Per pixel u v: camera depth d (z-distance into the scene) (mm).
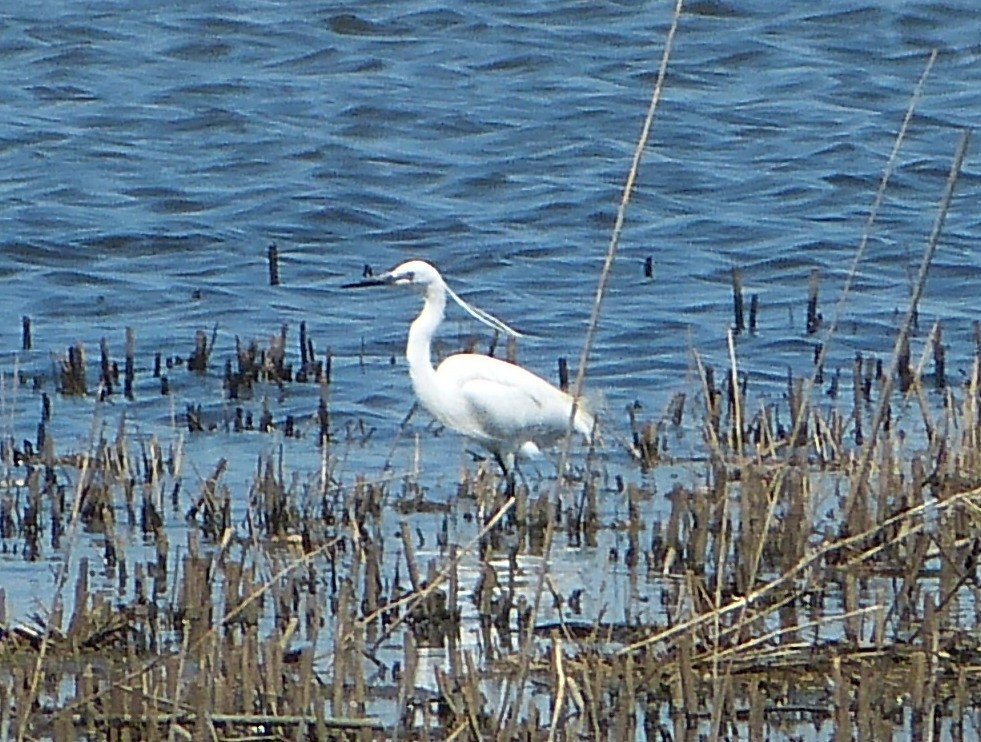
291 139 28969
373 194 26531
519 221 25609
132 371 17859
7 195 26312
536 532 13008
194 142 28938
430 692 9812
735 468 14148
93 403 17250
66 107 30359
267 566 11922
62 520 13125
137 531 13008
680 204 26219
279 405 17328
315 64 32688
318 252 24391
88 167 27656
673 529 12227
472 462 15508
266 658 9570
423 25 34531
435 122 29750
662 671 9852
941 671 10055
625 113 30156
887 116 29984
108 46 33281
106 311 21609
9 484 13727
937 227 9078
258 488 13234
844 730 9125
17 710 9086
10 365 18719
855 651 10258
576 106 30422
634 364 19219
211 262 23859
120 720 9156
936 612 10094
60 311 21594
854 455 14141
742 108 30359
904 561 11633
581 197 26422
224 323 20938
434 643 10719
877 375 17812
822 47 33312
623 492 14078
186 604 10875
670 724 9461
